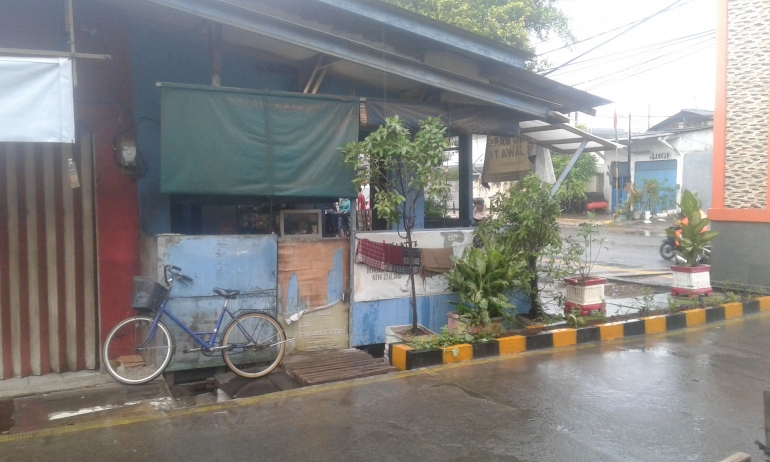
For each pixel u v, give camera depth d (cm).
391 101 725
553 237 793
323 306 709
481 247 803
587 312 830
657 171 2902
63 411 536
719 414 517
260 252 665
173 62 702
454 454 441
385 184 695
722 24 1069
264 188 655
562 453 442
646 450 447
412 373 635
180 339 628
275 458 434
